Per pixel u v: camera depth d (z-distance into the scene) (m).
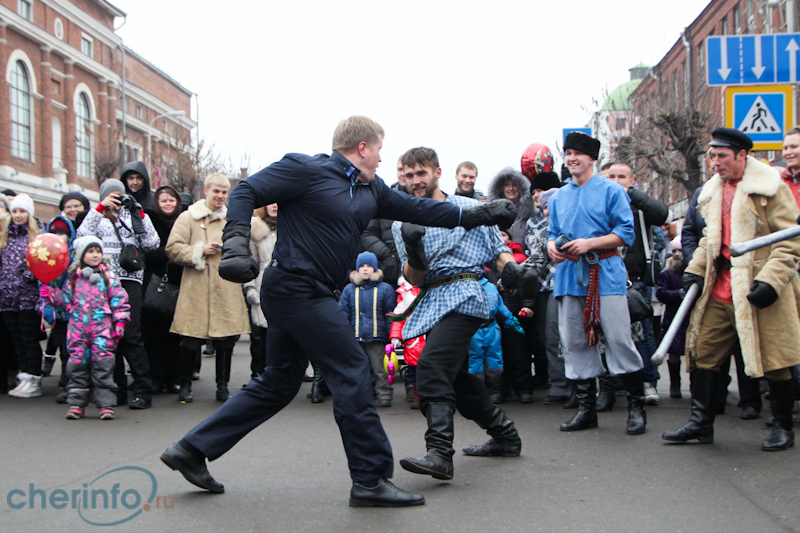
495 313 6.38
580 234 5.12
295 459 4.49
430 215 3.92
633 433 5.11
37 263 6.51
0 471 4.20
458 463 4.36
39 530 3.21
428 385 4.04
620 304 5.05
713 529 3.20
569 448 4.71
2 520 3.34
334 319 3.56
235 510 3.47
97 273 5.95
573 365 5.27
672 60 34.25
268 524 3.28
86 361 5.91
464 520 3.33
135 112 48.38
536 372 7.55
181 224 6.61
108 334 5.89
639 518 3.34
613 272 5.07
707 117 25.12
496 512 3.44
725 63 6.65
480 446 4.55
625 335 5.04
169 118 54.19
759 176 4.65
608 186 5.12
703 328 4.80
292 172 3.52
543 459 4.43
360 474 3.53
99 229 6.48
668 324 6.90
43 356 8.15
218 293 6.55
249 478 4.04
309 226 3.57
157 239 6.68
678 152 26.98
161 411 6.21
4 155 33.97
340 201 3.59
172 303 6.98
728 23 29.73
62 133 39.41
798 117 10.94
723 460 4.37
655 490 3.77
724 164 4.74
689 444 4.80
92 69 41.59
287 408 6.41
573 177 5.27
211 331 6.48
